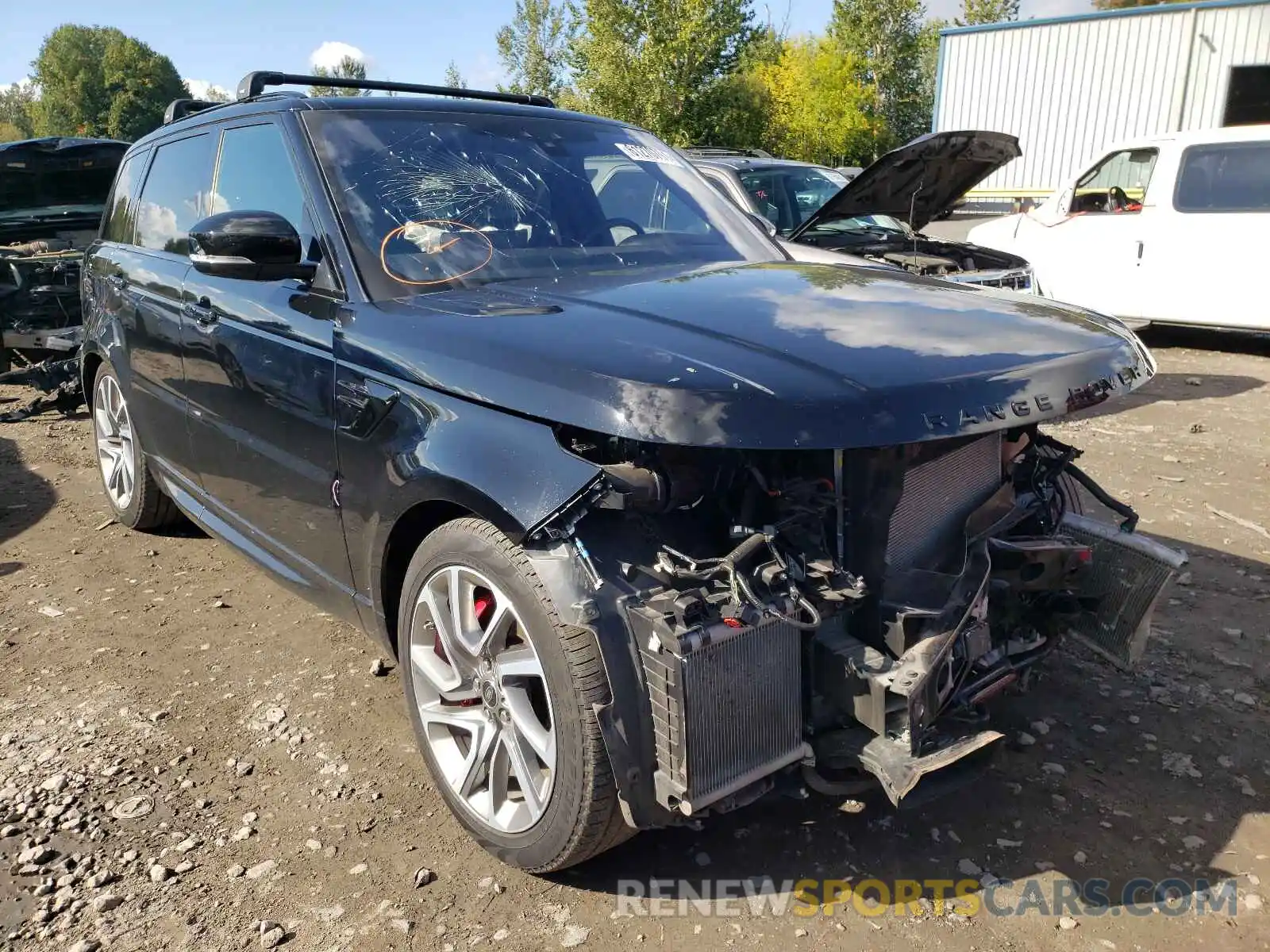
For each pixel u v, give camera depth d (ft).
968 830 8.82
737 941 7.52
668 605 6.77
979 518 8.09
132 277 14.07
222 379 11.28
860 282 9.59
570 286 9.30
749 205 25.91
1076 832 8.79
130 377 14.34
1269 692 11.12
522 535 7.11
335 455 9.29
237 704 11.00
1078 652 12.01
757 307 8.32
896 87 151.02
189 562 15.31
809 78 136.77
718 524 7.52
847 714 7.42
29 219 28.35
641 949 7.44
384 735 10.37
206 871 8.29
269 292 10.44
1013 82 71.51
